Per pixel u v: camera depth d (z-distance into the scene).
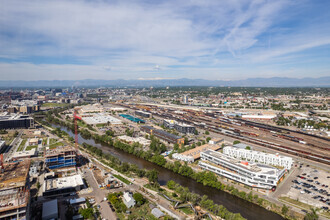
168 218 159.62
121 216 166.00
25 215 140.38
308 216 162.50
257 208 186.75
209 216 166.88
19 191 149.88
